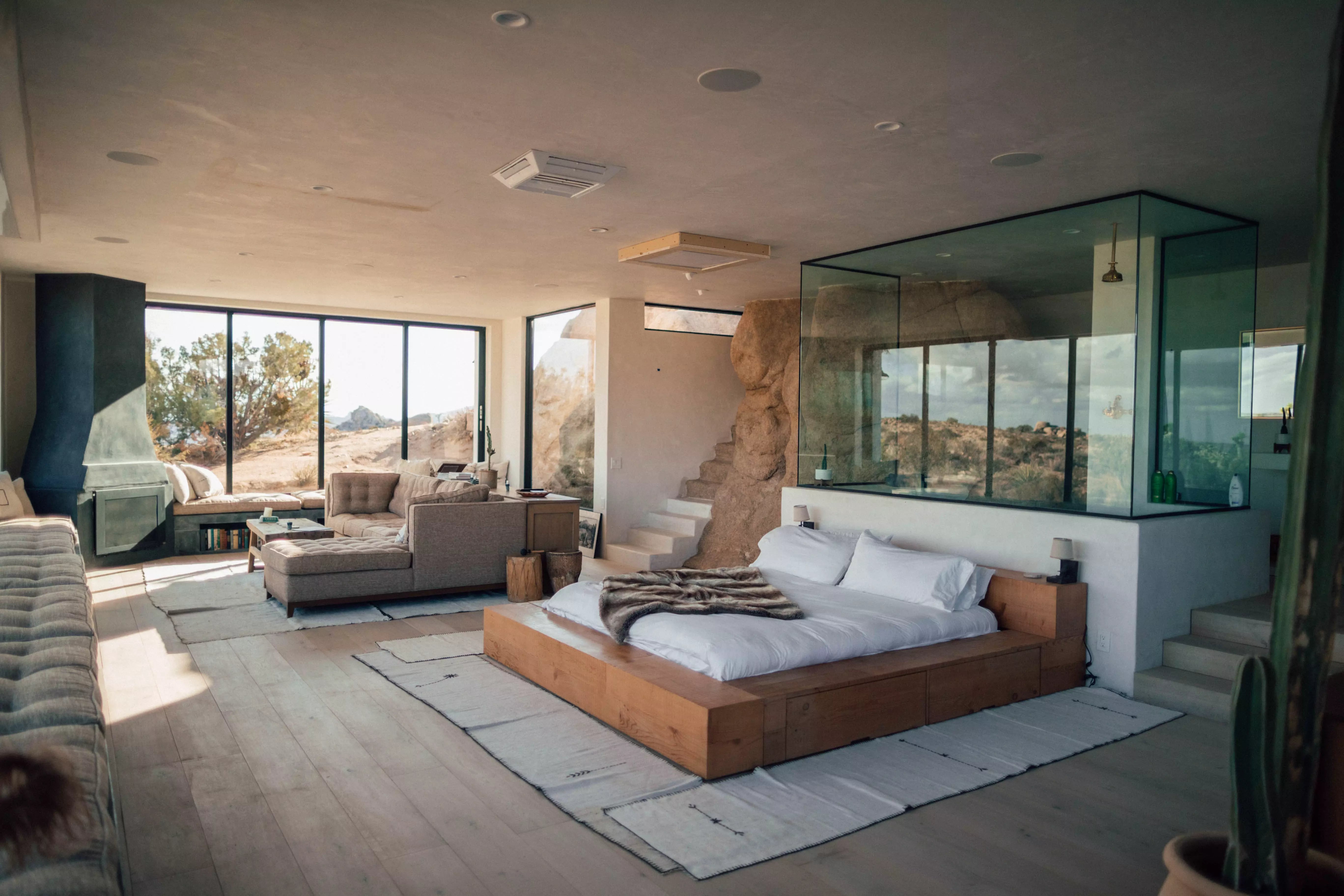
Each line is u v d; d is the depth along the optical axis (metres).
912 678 3.97
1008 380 5.30
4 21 2.38
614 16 2.66
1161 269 4.77
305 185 4.74
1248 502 5.55
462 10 2.63
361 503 9.34
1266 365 6.90
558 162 4.14
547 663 4.45
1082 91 3.22
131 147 4.05
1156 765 3.62
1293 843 1.66
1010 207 5.03
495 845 2.84
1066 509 4.98
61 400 8.16
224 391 9.92
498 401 11.73
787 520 6.77
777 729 3.53
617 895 2.55
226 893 2.53
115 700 4.28
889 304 6.11
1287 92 3.21
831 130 3.72
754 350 9.19
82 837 1.49
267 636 5.59
